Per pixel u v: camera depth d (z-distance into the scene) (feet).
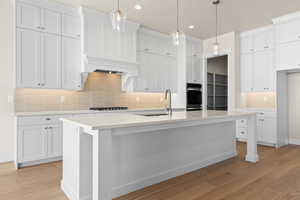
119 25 7.61
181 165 9.07
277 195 7.04
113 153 6.79
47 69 11.25
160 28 15.72
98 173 5.33
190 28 15.64
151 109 15.01
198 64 18.61
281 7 11.95
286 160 11.13
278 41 13.98
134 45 14.52
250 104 17.38
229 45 16.69
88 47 12.34
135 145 7.42
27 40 10.57
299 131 15.16
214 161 10.68
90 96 14.03
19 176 8.75
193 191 7.36
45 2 10.98
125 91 15.60
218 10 12.34
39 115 10.27
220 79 21.59
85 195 6.28
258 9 12.26
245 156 11.66
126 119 6.88
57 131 10.86
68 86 12.01
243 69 16.65
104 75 14.74
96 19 12.64
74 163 6.57
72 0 11.16
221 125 11.24
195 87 18.19
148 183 7.79
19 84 10.37
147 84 15.92
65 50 11.87
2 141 10.88
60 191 7.35
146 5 11.69
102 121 6.29
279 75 14.61
